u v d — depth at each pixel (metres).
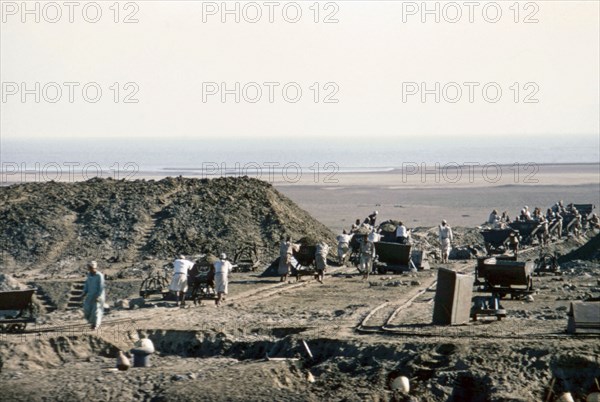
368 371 43.06
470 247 96.62
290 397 40.19
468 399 40.84
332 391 40.97
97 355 48.00
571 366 41.94
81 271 85.31
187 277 62.00
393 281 73.19
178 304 61.03
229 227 96.25
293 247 77.25
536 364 42.00
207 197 102.12
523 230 105.38
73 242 93.56
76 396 40.59
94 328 50.28
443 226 90.25
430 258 92.44
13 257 90.56
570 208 119.69
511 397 39.41
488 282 59.25
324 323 52.38
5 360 45.41
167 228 95.56
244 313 57.03
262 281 75.06
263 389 41.00
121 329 50.56
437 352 43.97
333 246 98.00
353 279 75.94
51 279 78.81
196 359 47.31
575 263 81.06
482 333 47.31
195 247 93.12
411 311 56.00
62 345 47.66
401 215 170.12
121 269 84.94
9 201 100.94
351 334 48.44
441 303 50.56
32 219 96.31
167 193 103.00
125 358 44.81
